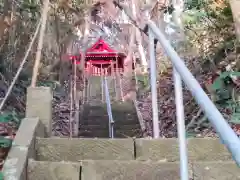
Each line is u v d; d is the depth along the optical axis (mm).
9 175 2172
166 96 5789
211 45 5969
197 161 2531
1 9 5176
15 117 3676
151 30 3119
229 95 4281
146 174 2352
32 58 5582
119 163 2365
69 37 8938
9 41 5285
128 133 5582
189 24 6754
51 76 7504
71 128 5180
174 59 1838
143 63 11164
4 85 4844
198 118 4344
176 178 2342
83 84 8961
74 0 9297
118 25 15680
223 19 5594
